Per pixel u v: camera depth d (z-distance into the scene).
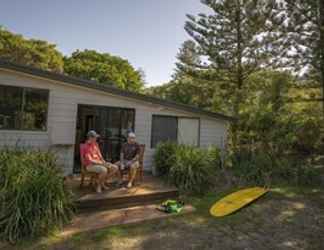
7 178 3.69
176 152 6.67
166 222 4.25
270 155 8.88
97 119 7.24
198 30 12.88
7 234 3.31
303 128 10.28
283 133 9.90
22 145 5.87
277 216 4.79
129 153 5.76
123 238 3.59
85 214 4.34
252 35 11.96
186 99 15.82
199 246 3.50
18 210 3.40
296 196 6.11
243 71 12.88
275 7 11.00
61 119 6.44
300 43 10.88
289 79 11.39
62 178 4.17
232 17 12.16
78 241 3.42
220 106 13.60
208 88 14.53
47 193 3.68
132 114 7.66
